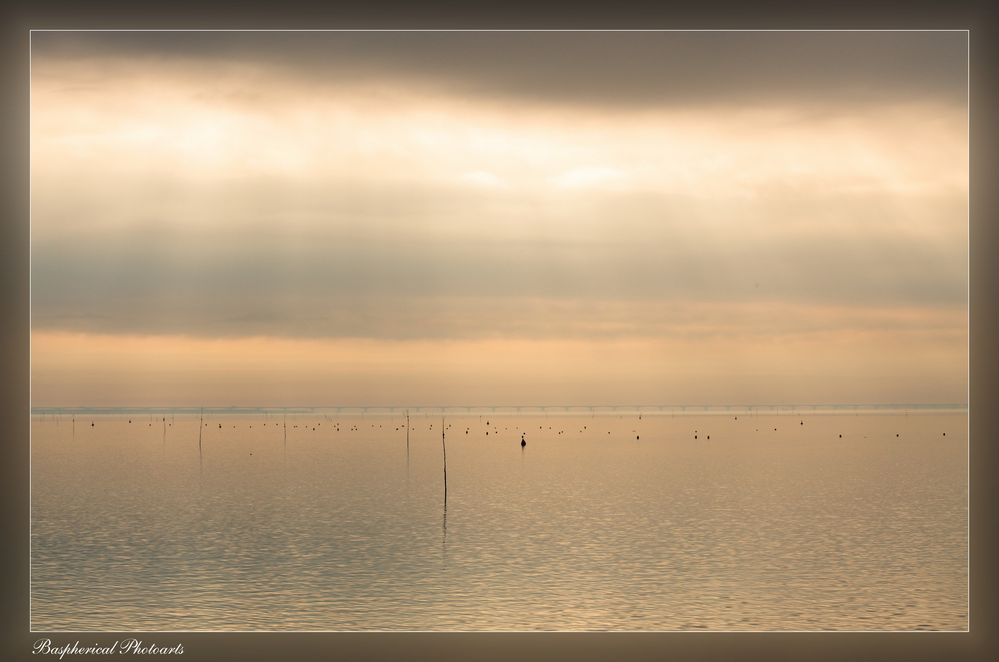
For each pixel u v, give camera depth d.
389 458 104.38
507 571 41.06
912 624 31.95
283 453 111.75
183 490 72.56
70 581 39.25
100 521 56.66
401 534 51.50
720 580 38.94
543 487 74.88
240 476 82.94
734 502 65.12
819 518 57.19
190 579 39.59
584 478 81.69
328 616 33.09
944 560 43.25
